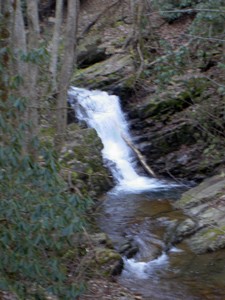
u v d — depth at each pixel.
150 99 16.50
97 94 17.02
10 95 5.50
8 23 6.09
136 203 12.98
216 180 13.57
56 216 5.28
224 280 9.16
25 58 5.84
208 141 15.09
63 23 19.81
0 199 5.11
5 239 5.16
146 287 8.82
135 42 17.81
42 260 5.64
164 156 15.65
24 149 5.49
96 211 11.99
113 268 9.02
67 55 11.69
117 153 15.97
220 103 14.71
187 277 9.29
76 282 6.46
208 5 13.34
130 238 10.62
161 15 19.41
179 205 12.55
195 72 15.77
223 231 10.58
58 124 10.72
